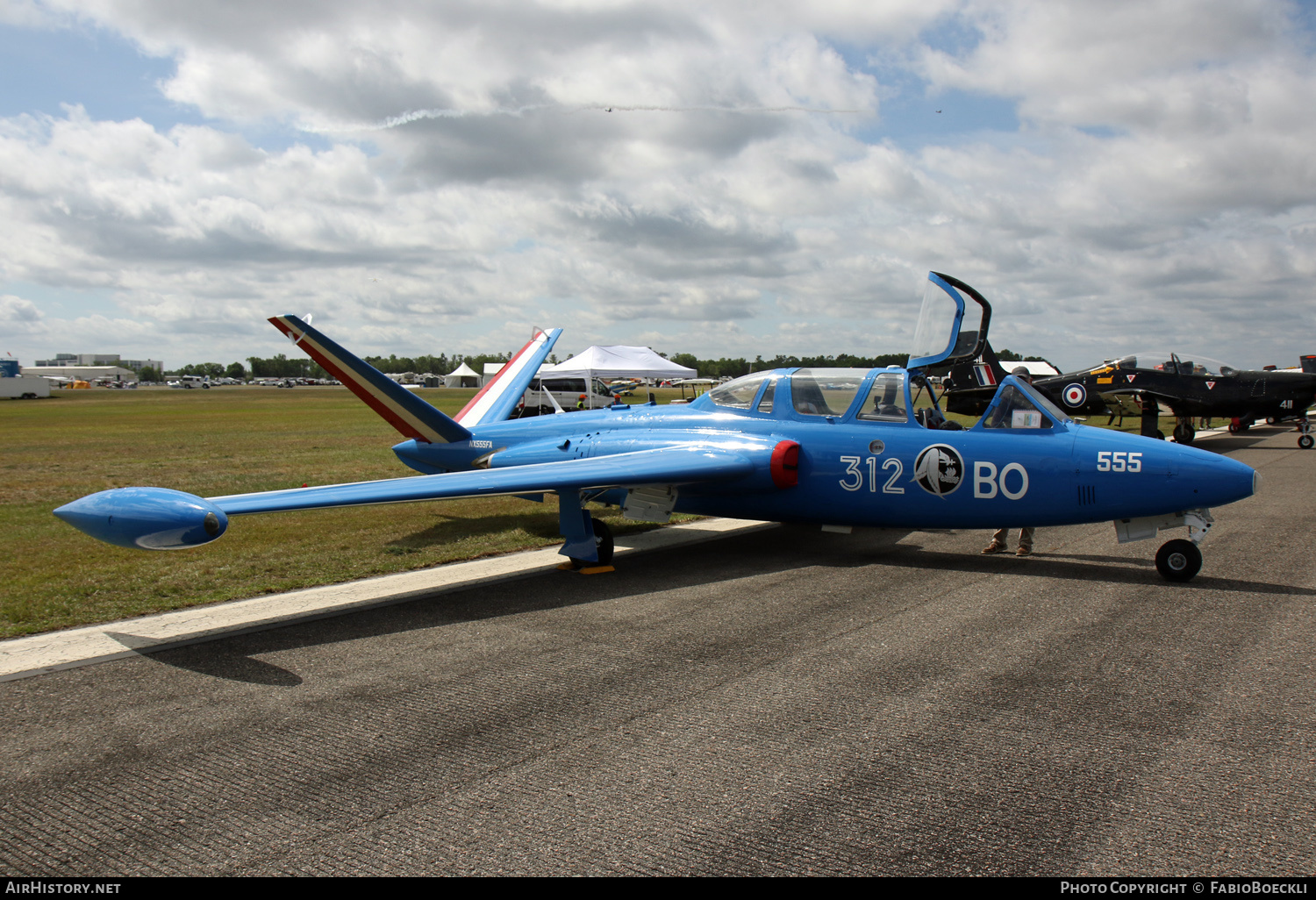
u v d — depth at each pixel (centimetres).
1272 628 529
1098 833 286
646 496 818
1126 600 605
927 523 735
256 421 3462
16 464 1716
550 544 858
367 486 648
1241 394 1891
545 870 268
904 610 584
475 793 322
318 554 813
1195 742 359
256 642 525
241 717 402
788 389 812
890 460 737
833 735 371
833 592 639
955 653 486
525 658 487
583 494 753
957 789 320
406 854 279
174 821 304
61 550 847
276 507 587
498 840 288
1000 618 558
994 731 374
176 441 2320
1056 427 691
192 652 506
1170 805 305
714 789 323
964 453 710
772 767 341
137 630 555
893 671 455
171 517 493
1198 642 500
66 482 1416
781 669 460
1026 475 685
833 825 294
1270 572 695
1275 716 386
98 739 378
